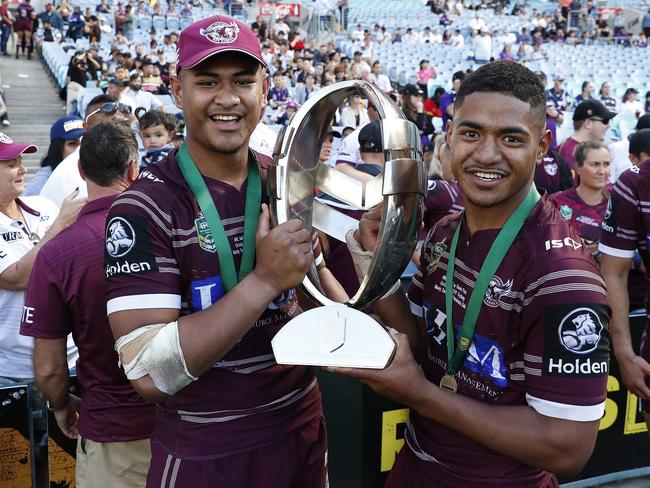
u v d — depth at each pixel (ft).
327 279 5.30
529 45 72.54
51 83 51.01
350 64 52.26
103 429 6.67
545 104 4.40
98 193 6.82
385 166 4.33
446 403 4.35
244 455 4.87
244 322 4.23
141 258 4.50
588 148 11.89
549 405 4.24
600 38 78.64
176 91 5.09
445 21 81.46
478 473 4.67
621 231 7.04
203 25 4.63
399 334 4.42
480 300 4.56
